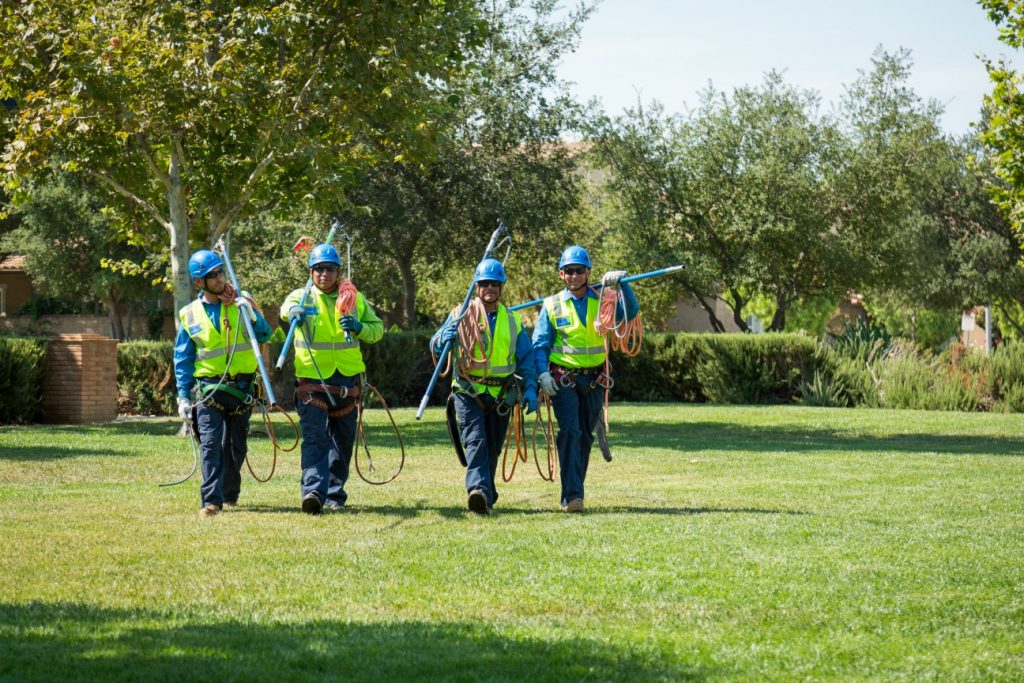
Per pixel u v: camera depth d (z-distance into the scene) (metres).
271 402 9.80
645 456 15.16
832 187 42.31
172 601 6.29
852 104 42.97
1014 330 52.12
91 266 47.47
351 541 8.10
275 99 18.73
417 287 44.62
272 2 18.92
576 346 10.12
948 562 7.48
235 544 7.98
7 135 19.50
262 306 35.78
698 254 42.03
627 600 6.41
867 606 6.31
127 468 13.25
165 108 17.92
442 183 31.25
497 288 9.98
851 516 9.48
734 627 5.88
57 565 7.23
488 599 6.41
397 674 4.99
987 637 5.76
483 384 9.91
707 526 8.80
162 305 52.84
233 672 4.95
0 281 55.50
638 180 42.75
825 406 29.31
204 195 19.55
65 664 5.04
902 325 56.75
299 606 6.22
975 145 46.31
